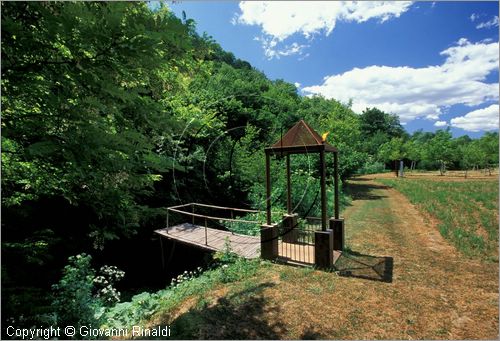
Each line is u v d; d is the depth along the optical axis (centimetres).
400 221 944
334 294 425
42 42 173
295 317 365
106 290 471
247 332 335
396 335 332
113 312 426
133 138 207
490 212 988
